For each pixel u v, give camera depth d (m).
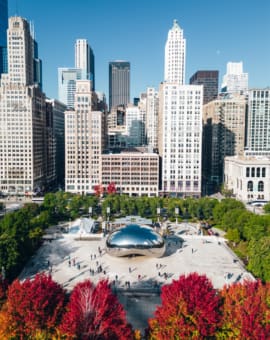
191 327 46.34
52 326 47.38
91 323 45.56
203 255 106.38
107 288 54.25
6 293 55.09
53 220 149.50
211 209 153.38
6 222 117.12
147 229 106.50
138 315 68.50
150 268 95.00
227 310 50.88
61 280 85.62
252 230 111.25
